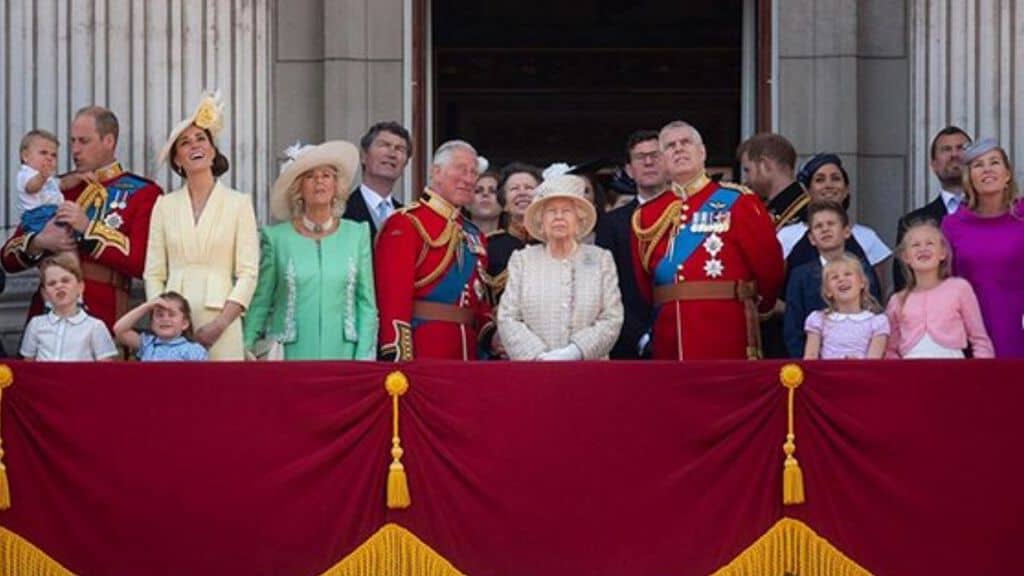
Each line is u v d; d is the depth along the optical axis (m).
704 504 48.06
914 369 48.19
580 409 48.22
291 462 48.28
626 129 86.81
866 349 50.69
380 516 48.22
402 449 48.19
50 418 48.41
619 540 48.06
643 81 86.25
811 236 52.59
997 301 51.97
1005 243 52.12
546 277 51.12
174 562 48.28
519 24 85.94
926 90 60.97
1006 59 59.69
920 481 48.12
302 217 52.25
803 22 62.19
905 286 52.12
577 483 48.12
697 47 85.88
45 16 59.31
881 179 62.12
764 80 62.78
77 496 48.38
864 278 51.03
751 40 65.00
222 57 60.34
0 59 59.12
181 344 50.88
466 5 85.81
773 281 52.34
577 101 86.62
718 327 51.94
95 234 53.72
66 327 51.69
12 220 58.84
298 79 62.38
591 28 86.00
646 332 53.53
